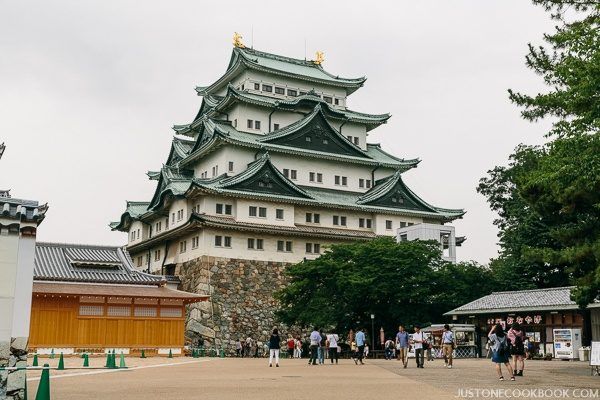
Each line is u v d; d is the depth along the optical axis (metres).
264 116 79.81
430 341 46.78
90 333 48.31
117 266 53.59
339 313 58.06
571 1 24.92
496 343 24.36
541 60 26.08
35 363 33.12
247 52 85.06
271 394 18.23
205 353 60.38
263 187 71.44
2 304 14.98
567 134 23.80
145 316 50.69
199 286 65.25
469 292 62.03
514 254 69.31
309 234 71.38
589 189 24.27
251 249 69.12
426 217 81.94
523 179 30.17
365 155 82.69
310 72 87.75
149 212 80.50
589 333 47.00
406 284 57.72
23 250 15.70
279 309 67.44
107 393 18.45
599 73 21.08
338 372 30.00
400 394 18.16
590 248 26.58
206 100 86.50
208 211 68.31
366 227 78.88
